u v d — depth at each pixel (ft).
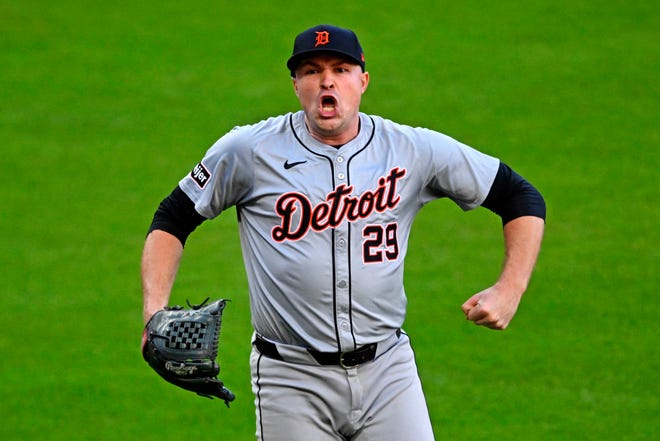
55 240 143.74
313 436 56.95
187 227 58.49
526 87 195.21
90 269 134.51
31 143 179.63
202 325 53.83
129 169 168.55
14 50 221.87
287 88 199.62
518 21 225.97
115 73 209.46
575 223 142.82
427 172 56.90
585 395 97.40
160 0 246.47
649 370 102.27
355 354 56.24
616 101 188.03
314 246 55.42
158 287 56.95
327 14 233.96
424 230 143.02
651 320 114.11
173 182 163.43
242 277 128.77
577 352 106.83
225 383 101.40
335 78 54.65
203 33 226.99
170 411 97.55
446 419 92.84
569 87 194.59
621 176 158.71
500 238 139.85
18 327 117.70
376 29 224.33
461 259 133.28
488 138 175.11
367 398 57.06
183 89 200.95
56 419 95.86
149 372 106.63
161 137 181.27
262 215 56.29
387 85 197.57
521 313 116.78
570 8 231.50
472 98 191.52
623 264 129.59
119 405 98.89
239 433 92.94
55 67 213.25
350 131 56.59
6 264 136.05
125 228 147.64
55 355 110.42
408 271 129.90
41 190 161.07
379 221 55.88
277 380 57.21
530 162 165.27
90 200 157.28
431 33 221.25
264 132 56.59
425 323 114.73
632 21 223.71
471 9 233.35
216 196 57.26
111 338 114.93
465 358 105.91
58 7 243.19
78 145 178.60
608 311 116.88
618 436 88.99
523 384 99.96
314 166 55.88
